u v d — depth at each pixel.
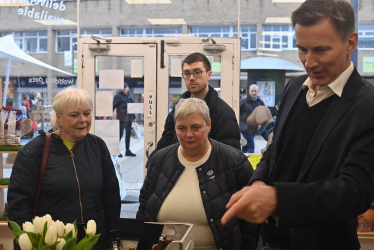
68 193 2.08
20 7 5.83
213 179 1.93
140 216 2.14
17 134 3.54
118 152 5.07
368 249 3.22
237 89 4.93
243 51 5.14
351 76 1.08
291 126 1.20
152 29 5.29
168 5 5.22
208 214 1.88
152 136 5.02
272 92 5.10
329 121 1.07
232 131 2.69
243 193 0.81
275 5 5.10
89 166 2.19
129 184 5.11
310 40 1.00
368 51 5.14
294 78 1.34
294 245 1.11
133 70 5.02
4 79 5.89
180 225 1.67
